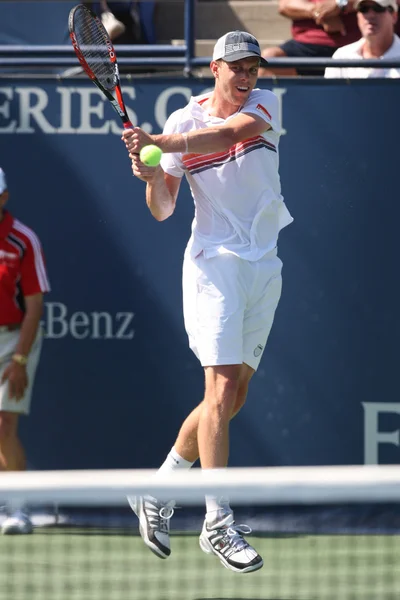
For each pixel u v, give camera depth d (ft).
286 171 63.36
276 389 63.10
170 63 63.98
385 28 67.46
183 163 46.65
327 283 63.26
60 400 64.08
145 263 64.13
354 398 63.10
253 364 48.11
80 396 64.08
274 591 44.50
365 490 27.17
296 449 63.00
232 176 46.06
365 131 63.21
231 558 44.34
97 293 64.23
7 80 64.18
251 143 45.80
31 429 64.18
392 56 68.13
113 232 64.23
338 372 63.05
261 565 44.47
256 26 83.15
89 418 64.13
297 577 47.06
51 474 28.02
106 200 64.28
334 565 49.67
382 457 63.00
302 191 63.36
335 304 63.31
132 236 64.18
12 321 59.77
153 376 64.03
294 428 63.00
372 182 63.26
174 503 46.50
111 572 47.96
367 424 63.05
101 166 64.23
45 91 64.23
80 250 64.39
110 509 60.13
